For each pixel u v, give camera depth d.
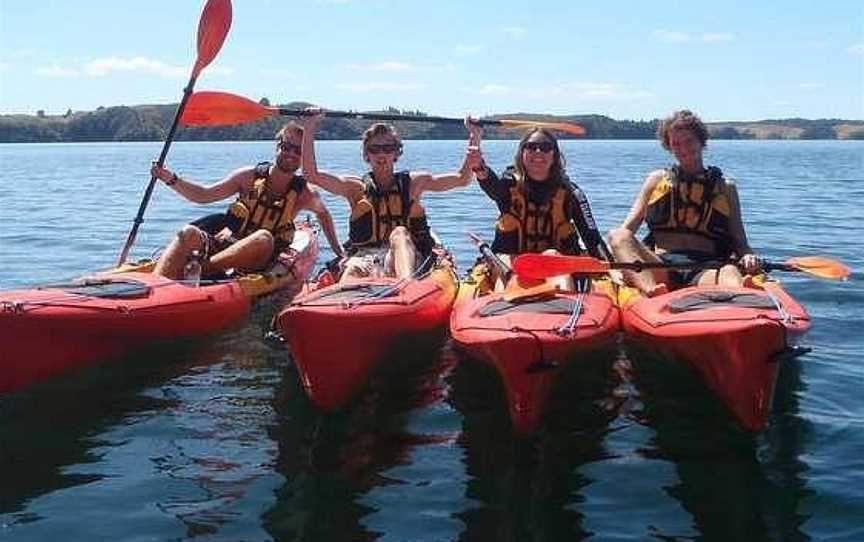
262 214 6.25
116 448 3.86
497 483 3.52
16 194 16.94
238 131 61.69
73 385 4.63
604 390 4.54
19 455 3.79
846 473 3.50
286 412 4.29
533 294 4.48
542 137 5.32
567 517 3.23
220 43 6.60
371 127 5.91
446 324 5.09
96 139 60.78
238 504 3.35
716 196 5.38
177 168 28.34
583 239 5.32
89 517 3.24
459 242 9.80
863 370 4.77
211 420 4.18
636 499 3.36
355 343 4.31
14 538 3.09
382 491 3.45
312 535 3.12
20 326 4.30
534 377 3.90
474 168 5.40
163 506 3.33
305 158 6.02
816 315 5.96
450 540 3.09
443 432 4.05
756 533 3.09
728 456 3.72
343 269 5.53
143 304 4.71
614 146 81.88
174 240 5.60
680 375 4.71
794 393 4.43
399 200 5.96
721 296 4.29
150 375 4.80
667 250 5.45
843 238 10.13
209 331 5.16
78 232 10.62
